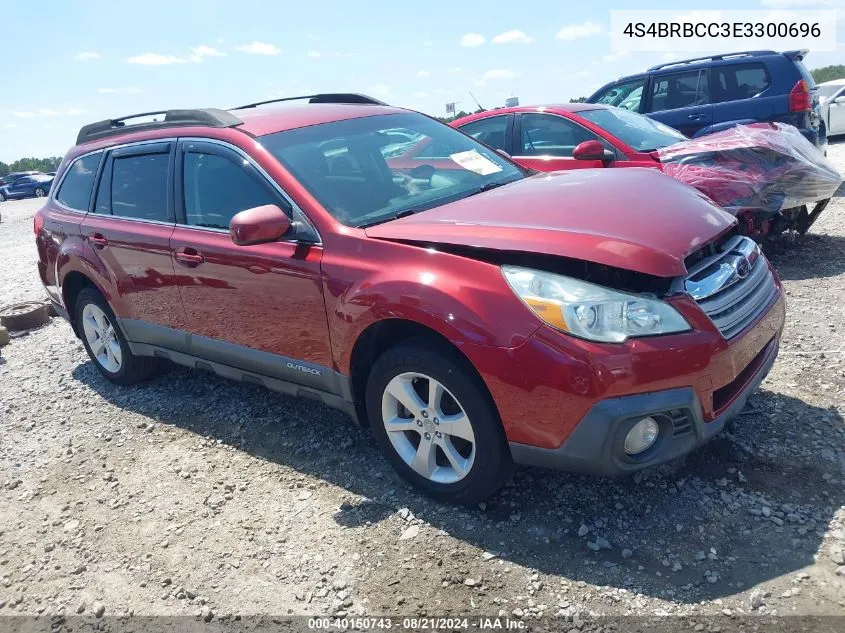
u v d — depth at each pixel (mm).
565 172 4191
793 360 4238
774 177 5773
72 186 5219
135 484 3818
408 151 4152
